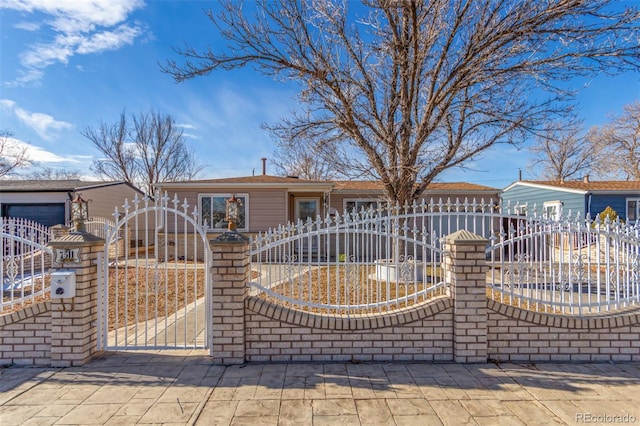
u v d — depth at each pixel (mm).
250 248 4371
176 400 3275
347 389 3467
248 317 4141
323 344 4145
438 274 8125
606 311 4332
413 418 2975
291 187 15234
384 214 8688
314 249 13297
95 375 3785
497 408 3127
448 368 3934
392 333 4152
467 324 4070
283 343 4141
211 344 4277
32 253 4344
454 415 3016
